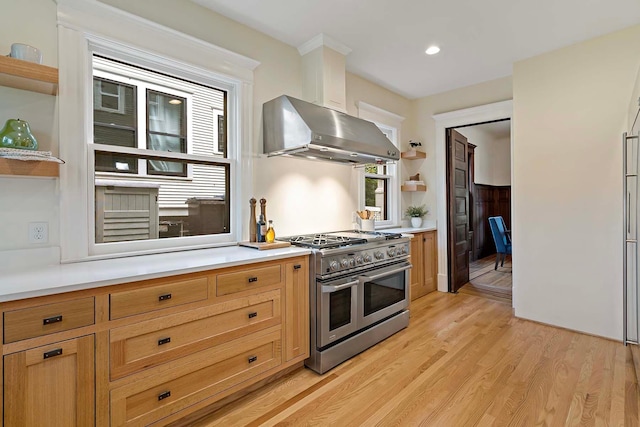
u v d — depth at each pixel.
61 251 1.71
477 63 3.26
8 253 1.57
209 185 2.44
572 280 2.88
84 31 1.78
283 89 2.80
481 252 6.84
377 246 2.69
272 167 2.73
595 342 2.62
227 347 1.79
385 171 4.24
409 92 4.15
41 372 1.23
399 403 1.86
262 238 2.46
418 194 4.45
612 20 2.49
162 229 2.21
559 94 2.94
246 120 2.52
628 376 2.09
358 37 2.75
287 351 2.09
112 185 1.99
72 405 1.30
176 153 2.23
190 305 1.64
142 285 1.48
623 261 2.38
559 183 2.94
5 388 1.16
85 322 1.33
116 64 2.00
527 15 2.42
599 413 1.73
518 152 3.19
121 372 1.43
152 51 2.02
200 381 1.68
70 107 1.74
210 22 2.33
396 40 2.79
